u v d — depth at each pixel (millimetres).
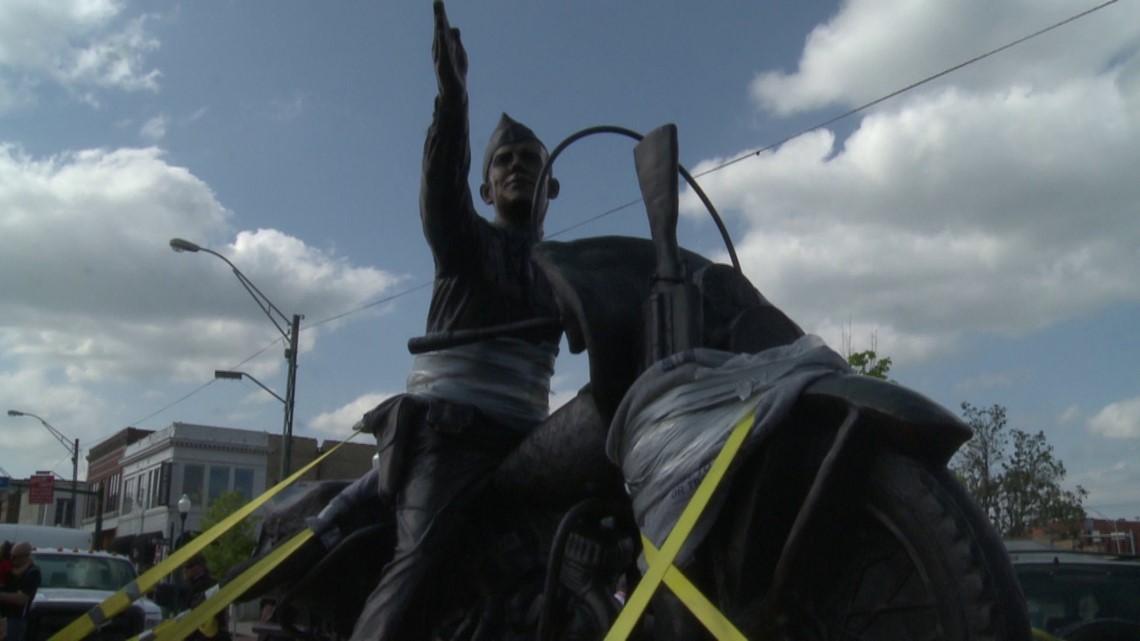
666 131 2641
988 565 1815
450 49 2887
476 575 3199
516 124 3598
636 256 2756
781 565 2035
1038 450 21641
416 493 3211
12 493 68688
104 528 58188
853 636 2027
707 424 2211
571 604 2877
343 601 3668
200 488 48375
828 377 2096
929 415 1911
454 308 3359
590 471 2832
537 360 3443
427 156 3074
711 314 2496
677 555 2156
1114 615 6098
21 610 10523
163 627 3346
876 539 2021
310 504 3855
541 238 3250
